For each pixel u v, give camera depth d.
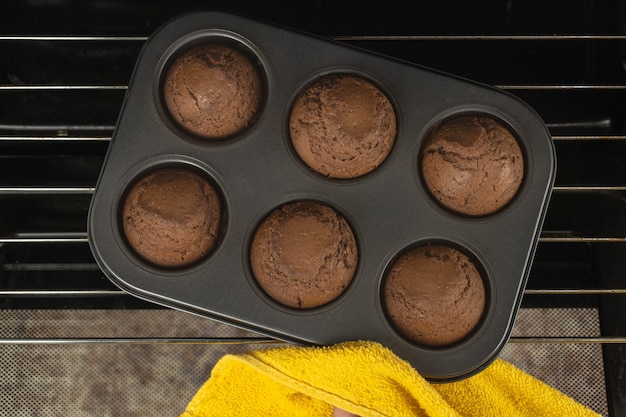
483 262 0.73
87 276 0.84
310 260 0.71
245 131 0.74
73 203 0.83
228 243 0.73
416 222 0.73
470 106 0.74
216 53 0.73
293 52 0.74
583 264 0.84
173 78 0.73
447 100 0.74
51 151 0.83
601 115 0.84
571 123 0.84
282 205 0.73
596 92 0.83
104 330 0.86
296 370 0.70
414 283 0.71
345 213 0.73
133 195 0.72
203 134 0.74
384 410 0.71
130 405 0.86
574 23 0.83
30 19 0.82
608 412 0.82
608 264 0.83
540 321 0.86
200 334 0.87
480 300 0.72
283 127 0.73
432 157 0.73
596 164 0.83
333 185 0.73
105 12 0.82
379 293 0.72
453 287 0.71
